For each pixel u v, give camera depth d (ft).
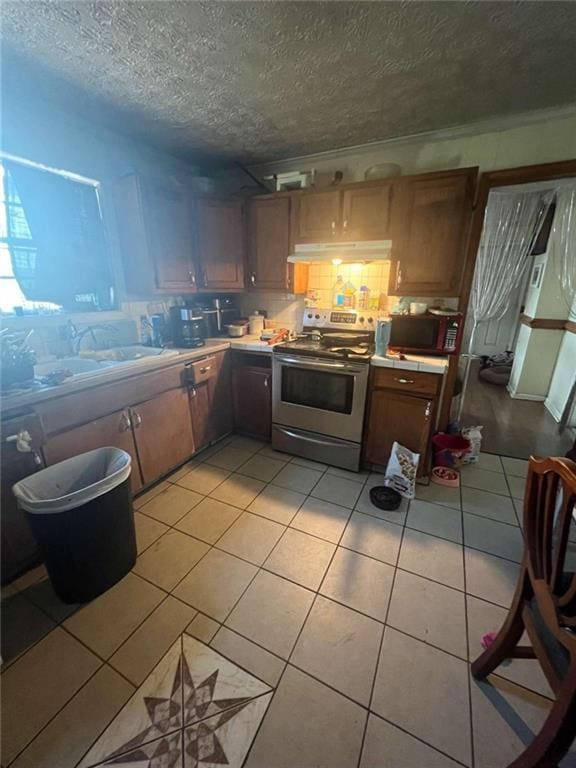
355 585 5.00
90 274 7.45
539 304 11.59
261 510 6.65
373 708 3.56
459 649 4.13
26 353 5.14
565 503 2.51
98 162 7.27
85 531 4.46
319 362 7.58
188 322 8.32
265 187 9.04
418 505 6.82
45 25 4.23
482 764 3.14
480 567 5.33
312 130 7.31
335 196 7.71
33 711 3.53
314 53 4.80
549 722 2.66
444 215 6.88
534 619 3.17
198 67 5.13
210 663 3.98
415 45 4.63
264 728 3.39
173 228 7.98
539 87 5.69
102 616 4.55
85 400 5.56
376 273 8.58
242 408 9.39
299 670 3.91
